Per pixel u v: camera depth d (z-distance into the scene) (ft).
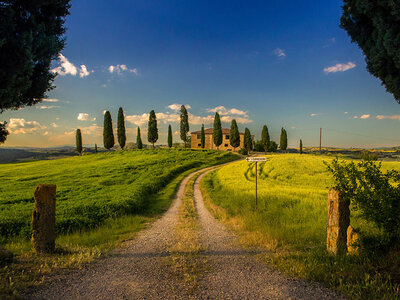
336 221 18.24
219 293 13.21
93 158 195.42
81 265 17.46
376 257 15.67
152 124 243.81
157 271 16.57
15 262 17.25
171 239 26.48
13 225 33.35
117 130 240.94
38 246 19.72
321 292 13.07
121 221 38.14
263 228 27.94
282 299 12.41
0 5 15.37
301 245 22.03
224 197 59.67
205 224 34.17
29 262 17.54
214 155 195.21
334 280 14.17
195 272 16.30
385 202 15.53
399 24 15.05
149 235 28.89
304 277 14.90
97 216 40.09
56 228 32.81
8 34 15.07
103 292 13.35
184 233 28.66
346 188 18.03
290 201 44.27
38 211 19.81
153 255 20.51
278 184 78.59
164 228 33.04
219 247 22.68
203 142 274.98
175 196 67.00
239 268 16.93
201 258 19.29
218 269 16.81
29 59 16.35
